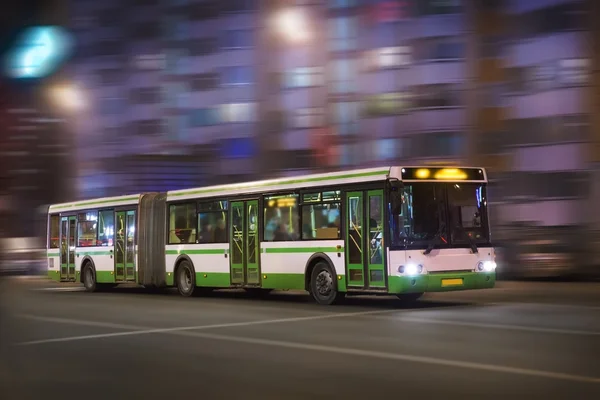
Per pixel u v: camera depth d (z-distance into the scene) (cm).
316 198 1570
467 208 1462
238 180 5041
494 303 1549
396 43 4028
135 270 2102
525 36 3353
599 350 889
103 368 822
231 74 5147
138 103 5766
